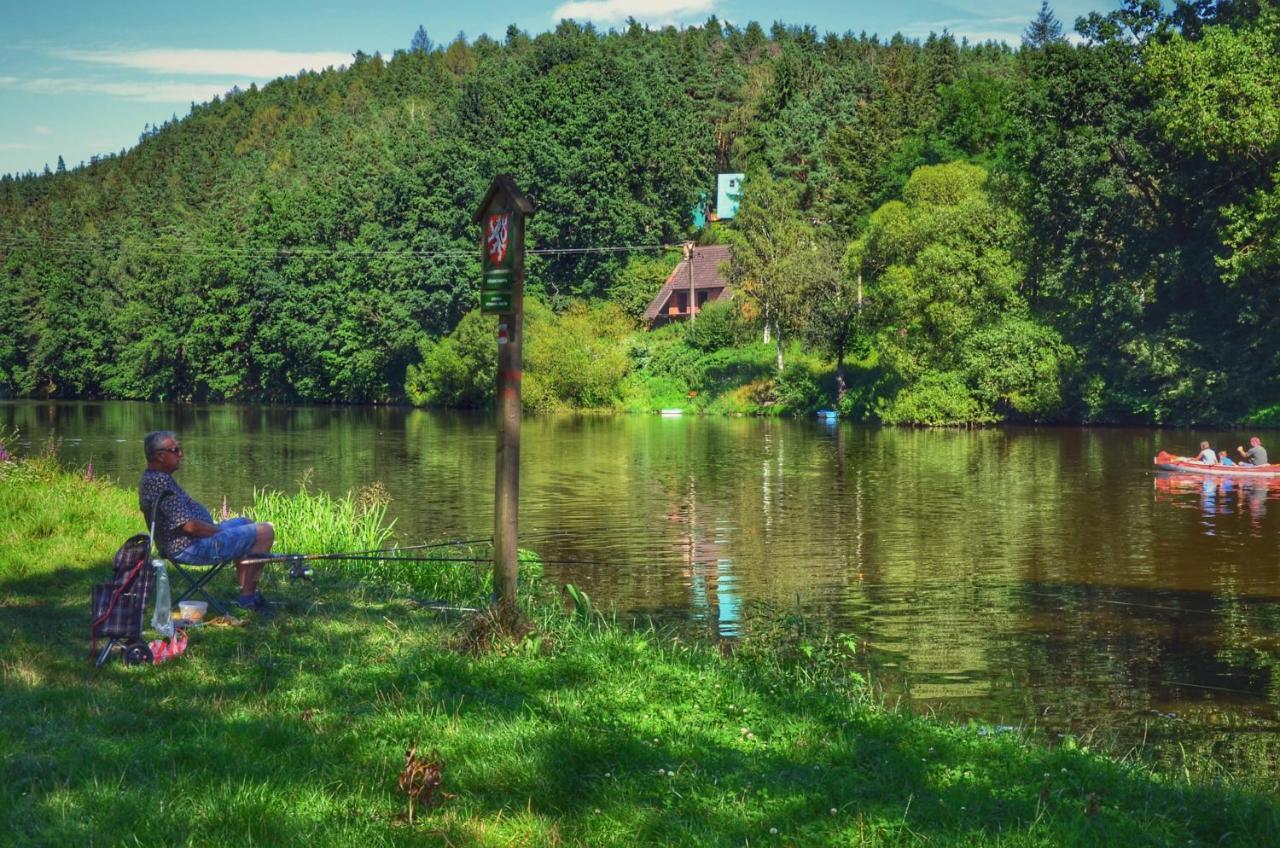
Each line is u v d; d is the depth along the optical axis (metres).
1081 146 53.62
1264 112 46.16
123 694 6.92
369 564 13.52
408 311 93.19
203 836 4.73
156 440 9.32
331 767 5.66
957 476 32.00
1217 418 52.16
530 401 78.19
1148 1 54.06
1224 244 49.41
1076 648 12.50
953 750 6.66
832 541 20.48
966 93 80.06
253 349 103.81
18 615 9.32
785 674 8.70
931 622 13.87
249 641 8.57
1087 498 26.77
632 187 102.81
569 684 7.52
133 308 112.31
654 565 18.02
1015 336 55.56
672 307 95.38
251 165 189.12
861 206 87.75
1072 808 5.57
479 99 120.50
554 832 4.96
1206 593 15.72
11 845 4.61
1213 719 9.95
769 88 125.56
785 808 5.35
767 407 70.75
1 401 106.12
